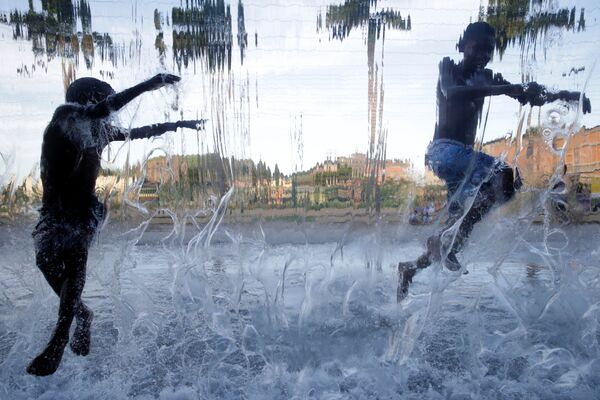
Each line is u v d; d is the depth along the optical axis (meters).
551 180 3.76
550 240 4.41
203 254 4.37
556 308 2.92
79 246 2.35
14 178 3.66
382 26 4.39
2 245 3.51
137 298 3.32
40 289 3.18
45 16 3.82
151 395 2.04
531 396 2.01
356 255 4.05
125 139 2.84
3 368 2.29
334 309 2.96
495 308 3.04
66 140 2.37
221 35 4.17
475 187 3.10
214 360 2.37
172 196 4.63
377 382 2.12
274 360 2.34
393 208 4.34
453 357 2.37
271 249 4.48
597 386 2.09
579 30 3.99
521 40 4.04
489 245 3.81
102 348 2.54
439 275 3.02
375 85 4.46
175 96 3.38
